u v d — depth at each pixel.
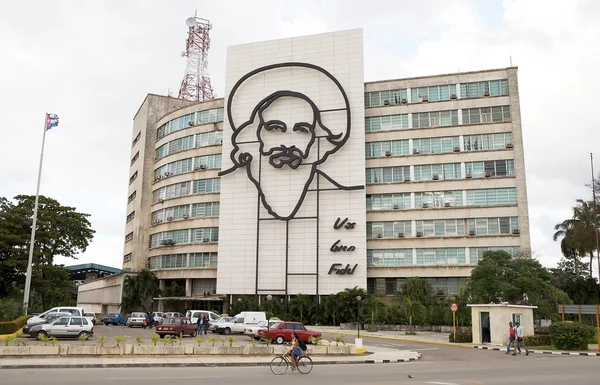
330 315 56.62
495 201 60.28
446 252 60.41
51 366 21.25
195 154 72.12
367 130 65.38
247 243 62.97
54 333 32.78
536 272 47.53
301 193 62.06
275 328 34.41
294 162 62.50
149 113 81.31
